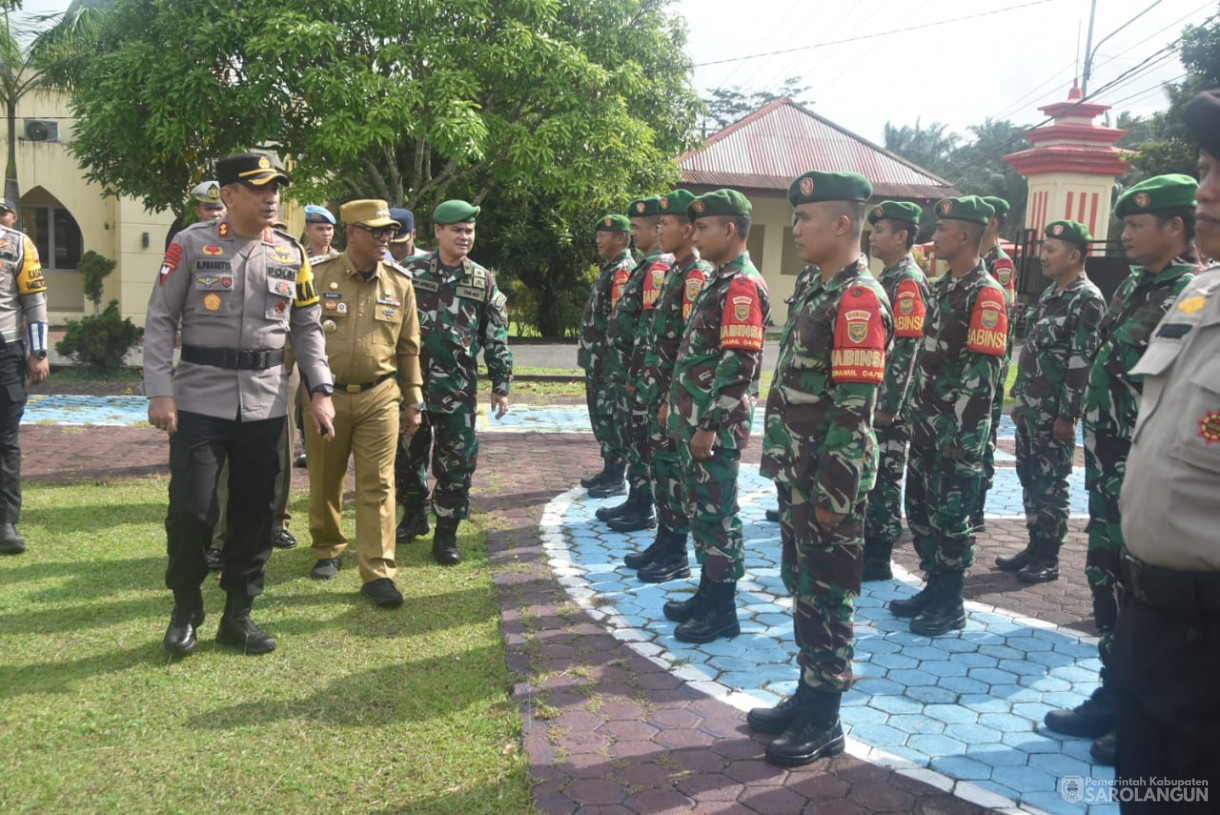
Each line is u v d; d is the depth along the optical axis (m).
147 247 19.09
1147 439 1.94
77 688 3.36
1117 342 3.28
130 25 11.94
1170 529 1.85
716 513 3.95
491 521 5.93
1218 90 1.89
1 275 4.84
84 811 2.61
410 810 2.66
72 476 6.64
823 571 2.99
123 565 4.71
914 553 5.58
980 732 3.23
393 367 4.54
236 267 3.62
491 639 3.97
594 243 16.41
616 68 13.01
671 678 3.61
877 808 2.71
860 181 2.99
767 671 3.70
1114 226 24.33
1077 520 6.53
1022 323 16.56
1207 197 1.89
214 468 3.62
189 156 11.57
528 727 3.15
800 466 3.05
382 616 4.21
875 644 4.06
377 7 11.05
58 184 18.91
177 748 2.96
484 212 16.02
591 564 5.07
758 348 3.85
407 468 5.39
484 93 12.66
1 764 2.83
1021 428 5.17
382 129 10.76
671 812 2.67
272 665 3.63
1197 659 1.83
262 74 10.67
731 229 3.90
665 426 4.70
